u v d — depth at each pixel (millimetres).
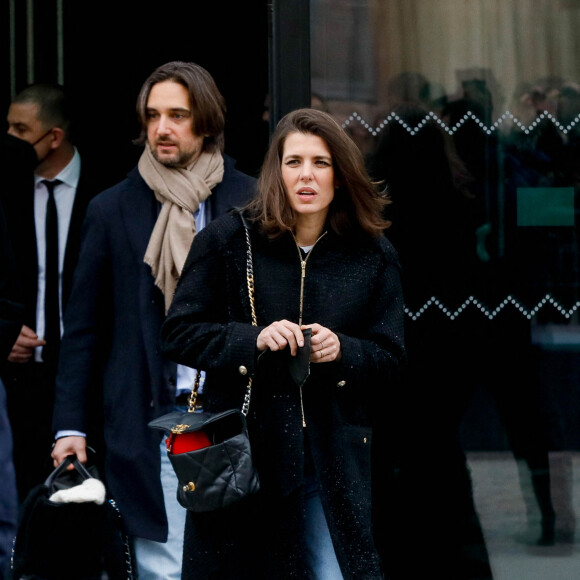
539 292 8531
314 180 6230
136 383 7367
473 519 8500
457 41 8406
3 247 7258
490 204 8477
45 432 9602
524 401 8531
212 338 6230
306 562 6508
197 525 6277
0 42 10781
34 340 9336
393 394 8469
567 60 8492
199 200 7418
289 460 6160
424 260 8461
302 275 6312
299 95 8242
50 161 9586
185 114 7387
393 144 8391
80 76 10758
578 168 8523
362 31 8320
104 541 7484
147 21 10688
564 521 8539
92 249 7520
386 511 8469
